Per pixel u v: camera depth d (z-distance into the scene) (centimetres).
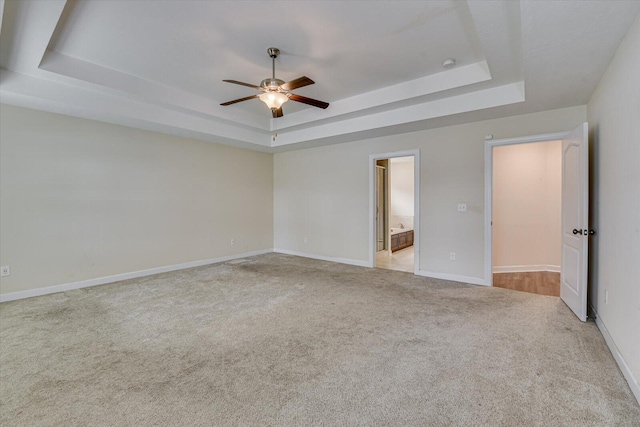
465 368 209
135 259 466
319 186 606
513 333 262
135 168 464
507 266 519
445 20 247
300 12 237
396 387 189
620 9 175
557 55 230
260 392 185
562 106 349
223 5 229
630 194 199
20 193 365
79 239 411
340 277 461
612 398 177
